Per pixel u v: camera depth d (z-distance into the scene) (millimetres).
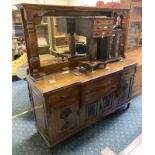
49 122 1564
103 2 2947
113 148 1811
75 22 1845
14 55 3568
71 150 1791
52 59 1815
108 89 2000
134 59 2482
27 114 2424
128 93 2416
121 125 2182
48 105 1484
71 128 1796
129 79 2295
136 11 2924
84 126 1939
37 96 1606
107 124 2207
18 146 1841
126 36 2328
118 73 2020
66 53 1911
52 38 1758
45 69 1762
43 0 4664
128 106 2564
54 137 1681
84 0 4102
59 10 1615
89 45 1960
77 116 1800
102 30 1765
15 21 3357
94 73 1858
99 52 2145
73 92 1634
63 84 1552
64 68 1907
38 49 1664
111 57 2217
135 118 2330
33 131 2076
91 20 1659
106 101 2082
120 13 2102
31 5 1395
